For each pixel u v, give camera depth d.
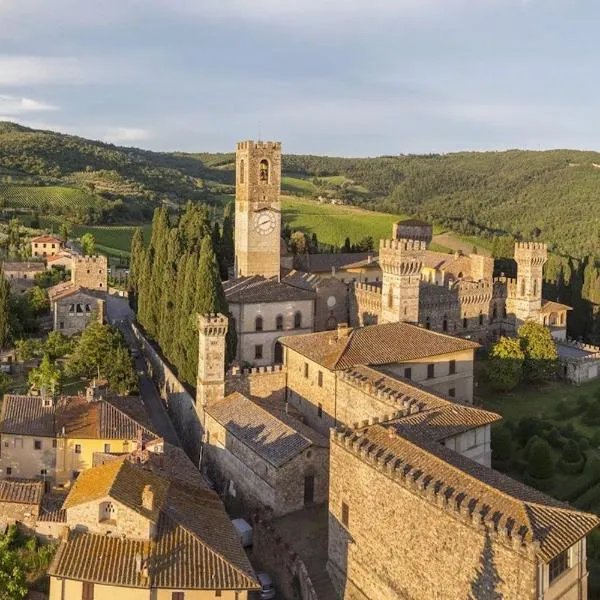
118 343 104.06
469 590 41.06
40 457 75.88
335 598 53.62
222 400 82.06
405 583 46.41
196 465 84.06
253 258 131.38
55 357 112.62
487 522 39.81
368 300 119.56
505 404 103.69
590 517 41.72
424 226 174.00
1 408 89.06
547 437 87.62
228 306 99.31
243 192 131.25
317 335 89.12
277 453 67.12
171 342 106.56
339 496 53.84
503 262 188.25
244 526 64.81
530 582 37.22
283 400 90.38
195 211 147.25
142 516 50.03
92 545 49.62
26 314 132.38
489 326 132.75
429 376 84.56
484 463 62.31
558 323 136.62
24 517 64.94
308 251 187.62
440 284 134.25
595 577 54.62
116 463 57.06
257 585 48.19
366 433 53.53
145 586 46.66
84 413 79.44
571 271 159.75
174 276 108.44
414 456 48.53
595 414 97.94
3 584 53.38
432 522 43.81
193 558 49.41
